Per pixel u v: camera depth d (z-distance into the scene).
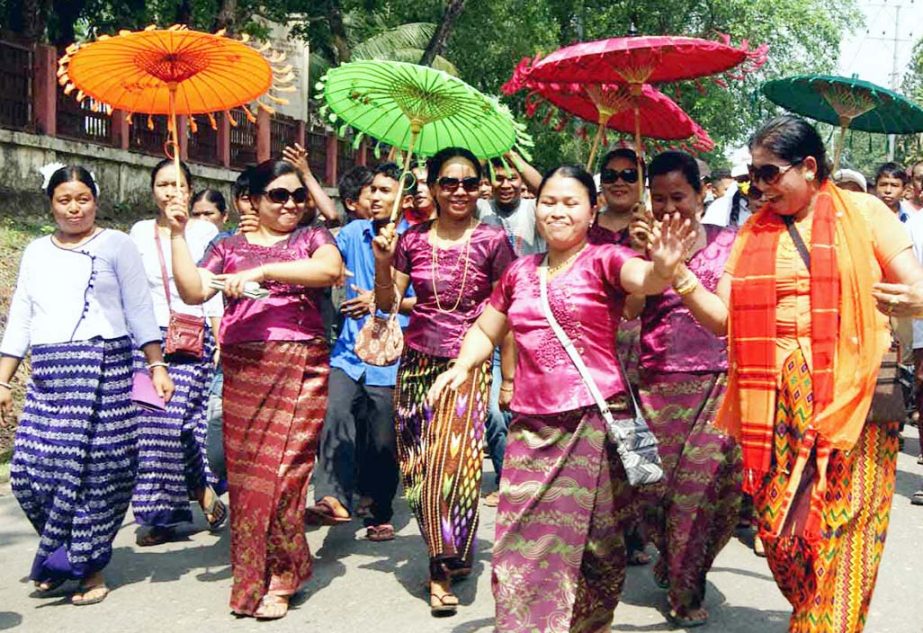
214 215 7.23
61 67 5.11
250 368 4.97
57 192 5.05
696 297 3.91
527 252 7.02
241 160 19.39
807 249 3.78
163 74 5.09
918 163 9.10
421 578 5.59
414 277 5.25
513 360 5.48
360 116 5.76
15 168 13.83
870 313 3.68
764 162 3.74
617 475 3.96
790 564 3.86
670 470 4.79
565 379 3.93
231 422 5.00
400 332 5.30
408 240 5.33
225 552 6.07
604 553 3.98
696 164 4.74
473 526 5.06
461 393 5.06
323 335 5.14
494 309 4.20
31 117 14.11
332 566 5.80
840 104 4.99
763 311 3.81
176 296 6.36
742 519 6.23
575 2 24.67
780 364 3.81
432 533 4.98
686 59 4.82
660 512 4.88
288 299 5.02
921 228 8.03
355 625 4.88
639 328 5.38
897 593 5.37
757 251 3.85
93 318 5.03
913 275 3.68
